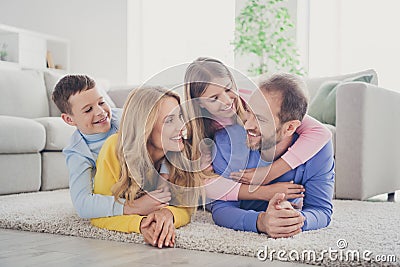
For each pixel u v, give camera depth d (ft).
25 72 12.59
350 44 15.69
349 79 10.94
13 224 5.83
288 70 16.42
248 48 15.97
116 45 17.67
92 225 5.63
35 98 12.40
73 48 18.21
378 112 9.61
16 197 8.79
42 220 5.92
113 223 5.35
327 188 5.63
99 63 17.89
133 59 17.84
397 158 10.48
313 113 10.85
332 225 5.80
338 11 15.88
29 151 9.80
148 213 5.20
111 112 5.92
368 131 9.24
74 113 5.67
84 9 18.06
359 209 7.47
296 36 16.49
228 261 4.22
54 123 10.39
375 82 11.40
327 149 5.60
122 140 4.87
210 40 17.65
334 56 15.96
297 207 5.53
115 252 4.57
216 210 5.52
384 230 5.49
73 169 5.71
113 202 5.35
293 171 5.52
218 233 5.07
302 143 5.42
